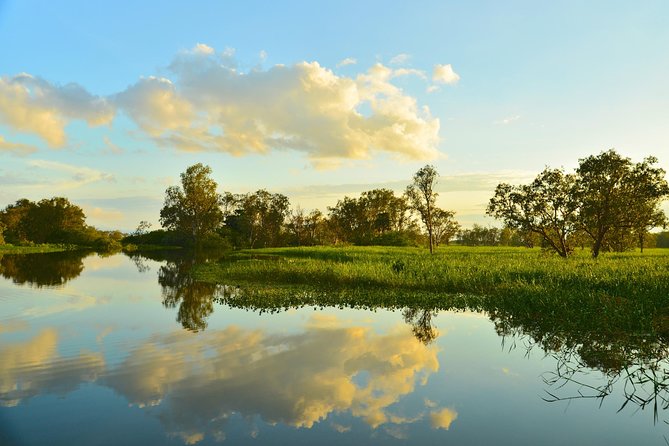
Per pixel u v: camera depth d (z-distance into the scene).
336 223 96.75
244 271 22.56
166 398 6.06
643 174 32.62
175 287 19.31
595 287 13.85
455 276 17.27
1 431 5.06
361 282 18.25
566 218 35.44
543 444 4.86
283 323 11.16
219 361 7.81
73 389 6.39
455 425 5.32
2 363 7.63
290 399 6.07
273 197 87.88
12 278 23.05
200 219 81.69
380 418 5.51
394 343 9.20
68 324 11.05
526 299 12.85
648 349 8.45
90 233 88.31
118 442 4.81
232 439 4.91
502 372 7.32
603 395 6.33
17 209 96.56
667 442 4.95
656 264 19.45
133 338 9.48
